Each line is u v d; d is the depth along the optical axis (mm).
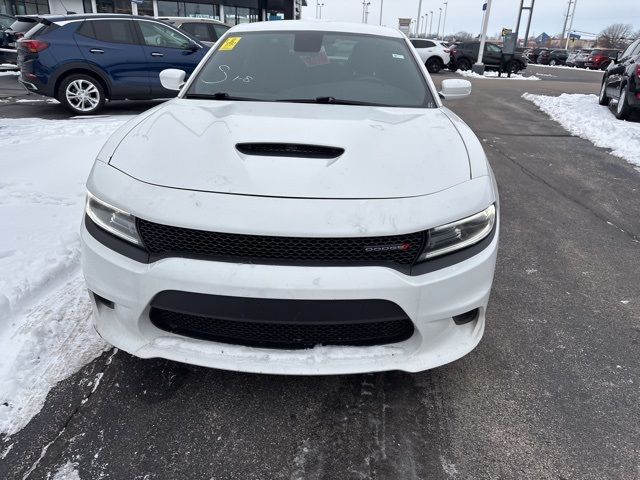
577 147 7348
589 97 12758
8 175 4461
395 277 1716
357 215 1697
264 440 1866
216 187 1772
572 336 2604
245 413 1991
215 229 1672
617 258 3613
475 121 9344
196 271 1699
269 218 1670
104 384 2113
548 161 6465
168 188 1792
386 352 1842
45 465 1723
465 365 2332
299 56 3119
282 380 2178
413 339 1852
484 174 2027
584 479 1739
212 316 1738
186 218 1696
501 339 2551
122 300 1819
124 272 1787
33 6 23062
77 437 1845
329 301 1694
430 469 1766
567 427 1972
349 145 2043
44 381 2113
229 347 1845
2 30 14266
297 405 2041
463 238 1826
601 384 2230
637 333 2652
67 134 6266
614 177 5793
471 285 1856
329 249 1697
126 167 1939
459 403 2086
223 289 1687
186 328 1876
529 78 22750
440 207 1784
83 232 1961
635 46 9695
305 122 2297
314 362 1809
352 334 1824
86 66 7977
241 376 2193
